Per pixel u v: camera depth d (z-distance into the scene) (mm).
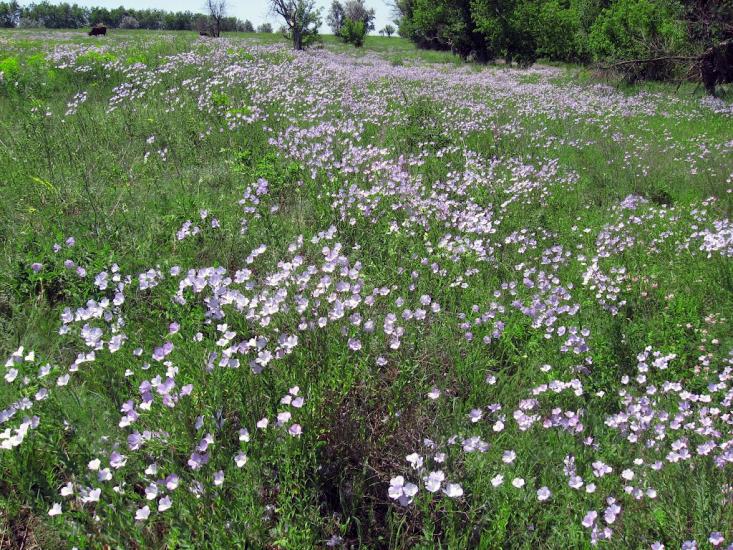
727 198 7273
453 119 10891
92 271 4223
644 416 3197
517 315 4246
